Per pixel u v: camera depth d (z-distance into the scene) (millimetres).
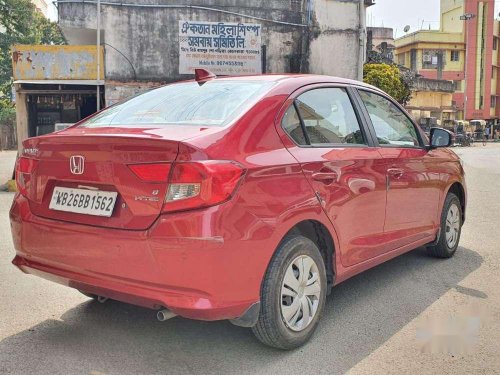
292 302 3193
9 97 32656
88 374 2957
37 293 4270
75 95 15820
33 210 3242
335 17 15203
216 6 14477
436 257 5367
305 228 3490
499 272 4938
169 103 3641
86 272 2965
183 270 2670
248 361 3131
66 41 16250
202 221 2650
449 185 5125
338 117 3844
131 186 2807
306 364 3100
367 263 3910
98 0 13484
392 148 4270
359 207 3711
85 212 2990
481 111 49969
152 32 14195
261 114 3203
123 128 3223
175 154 2709
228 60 14570
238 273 2793
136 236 2742
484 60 49625
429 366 3104
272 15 14773
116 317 3787
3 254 5434
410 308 4004
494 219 7629
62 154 3086
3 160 20797
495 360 3186
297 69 15016
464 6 49469
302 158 3262
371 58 32062
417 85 40031
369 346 3352
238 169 2807
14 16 24016
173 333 3516
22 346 3305
